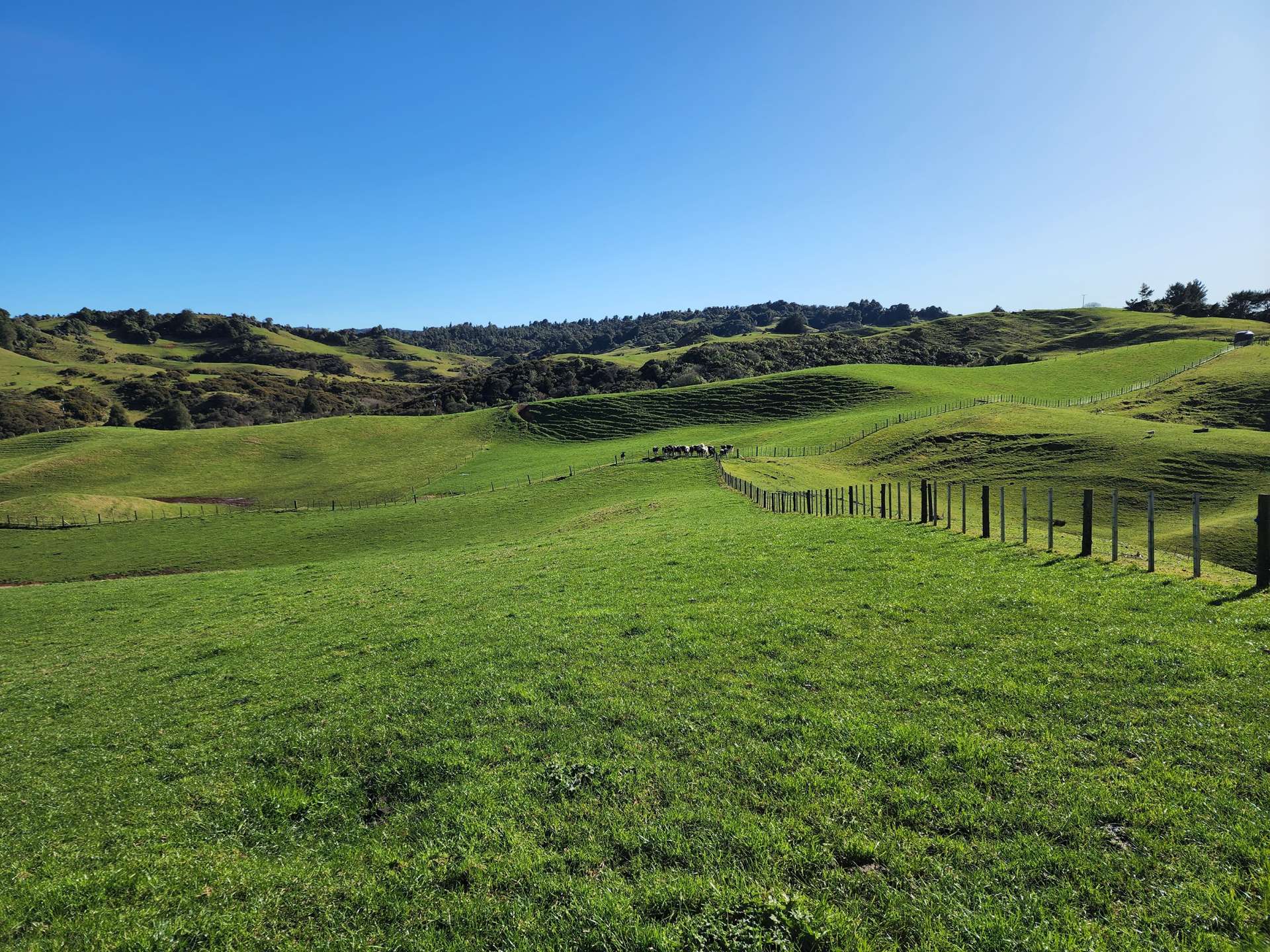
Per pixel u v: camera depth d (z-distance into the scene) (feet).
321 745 39.24
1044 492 197.77
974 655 39.81
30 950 24.77
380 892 25.80
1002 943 19.99
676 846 25.82
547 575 81.61
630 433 411.13
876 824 25.86
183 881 28.25
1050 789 26.73
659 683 41.29
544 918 23.07
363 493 327.06
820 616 49.42
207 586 122.93
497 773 33.04
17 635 96.02
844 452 284.82
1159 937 19.62
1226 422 274.57
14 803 37.93
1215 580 48.39
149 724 48.57
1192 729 29.53
